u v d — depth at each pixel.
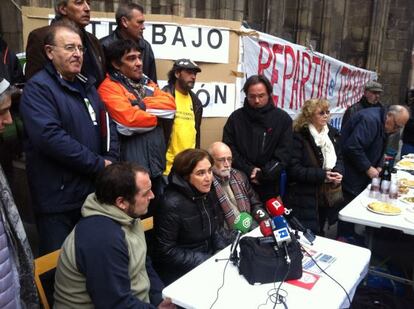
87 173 2.17
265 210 2.98
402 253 3.33
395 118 3.88
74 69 2.15
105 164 2.23
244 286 1.77
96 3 4.92
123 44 2.55
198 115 3.26
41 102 2.08
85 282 1.73
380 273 3.10
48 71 2.15
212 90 3.89
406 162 4.86
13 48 4.24
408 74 13.16
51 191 2.17
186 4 5.95
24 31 3.25
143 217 2.79
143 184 1.88
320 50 10.09
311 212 3.42
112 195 1.83
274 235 1.82
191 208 2.33
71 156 2.08
